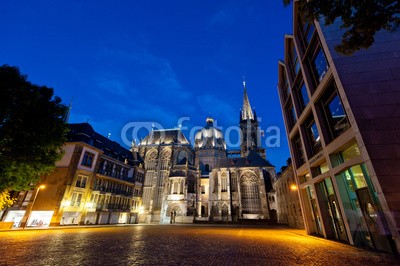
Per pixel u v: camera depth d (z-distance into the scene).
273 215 54.69
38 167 20.11
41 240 14.00
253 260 7.91
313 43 14.93
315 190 15.80
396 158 9.29
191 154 81.81
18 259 7.83
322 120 14.09
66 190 31.89
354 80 11.16
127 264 7.22
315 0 6.33
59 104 20.91
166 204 57.41
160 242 13.62
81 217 34.00
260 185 57.22
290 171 34.19
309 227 18.23
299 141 20.36
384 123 10.01
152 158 73.25
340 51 6.76
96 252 9.59
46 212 27.44
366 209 10.43
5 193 21.44
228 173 59.78
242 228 31.39
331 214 14.30
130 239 15.27
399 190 8.73
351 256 8.55
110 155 44.66
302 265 7.07
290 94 20.62
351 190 11.64
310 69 15.79
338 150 12.42
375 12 5.73
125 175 48.00
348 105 10.66
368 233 10.34
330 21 6.44
